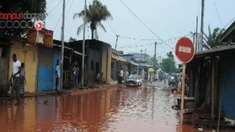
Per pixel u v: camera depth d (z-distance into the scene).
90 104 17.77
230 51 11.61
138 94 28.33
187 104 16.44
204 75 16.33
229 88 12.41
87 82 35.19
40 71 23.17
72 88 28.05
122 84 49.91
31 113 13.02
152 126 11.53
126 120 12.64
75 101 18.89
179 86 34.91
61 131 9.80
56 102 17.73
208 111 13.90
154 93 31.23
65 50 27.62
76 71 29.41
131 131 10.44
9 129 9.70
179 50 9.96
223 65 13.20
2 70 17.94
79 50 37.53
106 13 42.81
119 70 52.66
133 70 72.88
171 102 21.69
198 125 11.60
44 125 10.62
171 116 14.40
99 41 38.91
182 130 10.89
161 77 92.56
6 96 17.53
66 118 12.33
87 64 36.91
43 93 21.91
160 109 17.08
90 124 11.30
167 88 44.31
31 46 21.55
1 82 17.83
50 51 24.77
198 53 12.98
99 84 39.56
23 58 20.69
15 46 19.53
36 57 22.50
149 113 15.20
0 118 11.46
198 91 16.58
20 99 17.36
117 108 16.58
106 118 12.89
